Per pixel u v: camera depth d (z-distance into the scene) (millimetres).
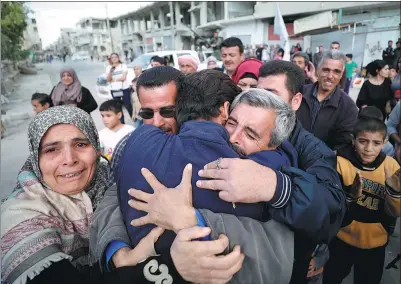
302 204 842
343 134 2357
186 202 789
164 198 794
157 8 31516
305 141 1339
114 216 965
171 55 9773
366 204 1793
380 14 14164
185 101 1073
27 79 17750
